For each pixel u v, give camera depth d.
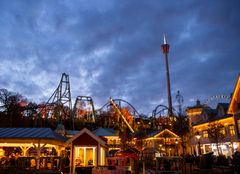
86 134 23.05
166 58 89.56
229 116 36.81
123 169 17.73
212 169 24.03
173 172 21.11
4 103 74.69
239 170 19.86
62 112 69.62
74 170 21.91
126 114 66.38
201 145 43.81
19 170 19.20
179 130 39.06
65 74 70.06
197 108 53.06
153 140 39.41
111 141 39.56
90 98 69.31
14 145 23.77
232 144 35.91
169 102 79.31
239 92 32.81
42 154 26.97
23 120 68.94
